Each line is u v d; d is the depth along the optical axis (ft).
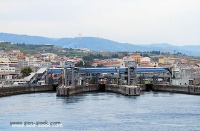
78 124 584.40
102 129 552.82
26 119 614.34
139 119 630.74
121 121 613.52
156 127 570.05
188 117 652.48
